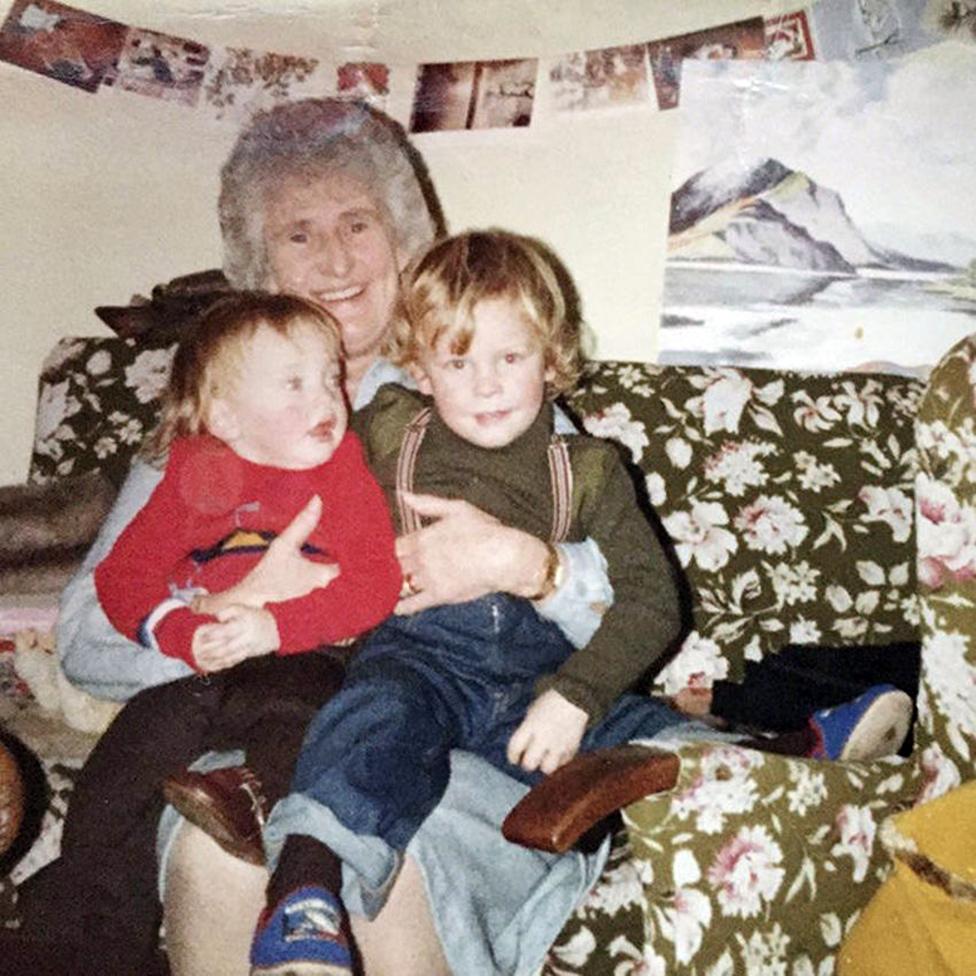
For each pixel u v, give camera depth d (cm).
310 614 144
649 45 201
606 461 145
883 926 119
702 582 171
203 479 154
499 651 137
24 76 202
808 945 125
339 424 157
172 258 203
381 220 199
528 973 126
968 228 199
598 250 202
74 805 139
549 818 104
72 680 149
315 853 113
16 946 137
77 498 175
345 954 107
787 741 132
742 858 120
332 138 200
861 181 200
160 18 201
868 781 126
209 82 202
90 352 182
